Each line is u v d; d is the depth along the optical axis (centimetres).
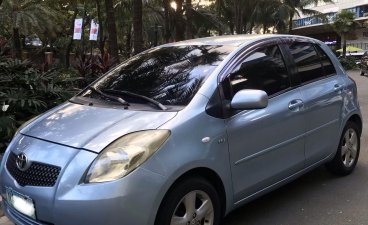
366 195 504
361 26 5666
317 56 528
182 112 359
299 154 465
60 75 823
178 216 344
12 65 740
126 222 306
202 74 402
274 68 455
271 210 466
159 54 474
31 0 2284
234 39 465
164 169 323
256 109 387
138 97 395
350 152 569
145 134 331
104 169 311
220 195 383
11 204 351
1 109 662
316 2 4841
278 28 4812
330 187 530
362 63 2959
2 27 2422
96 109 389
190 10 1980
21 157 347
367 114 1088
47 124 377
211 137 363
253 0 4112
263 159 417
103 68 964
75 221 306
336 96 523
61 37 3600
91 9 3241
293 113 450
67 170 316
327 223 435
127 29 3416
